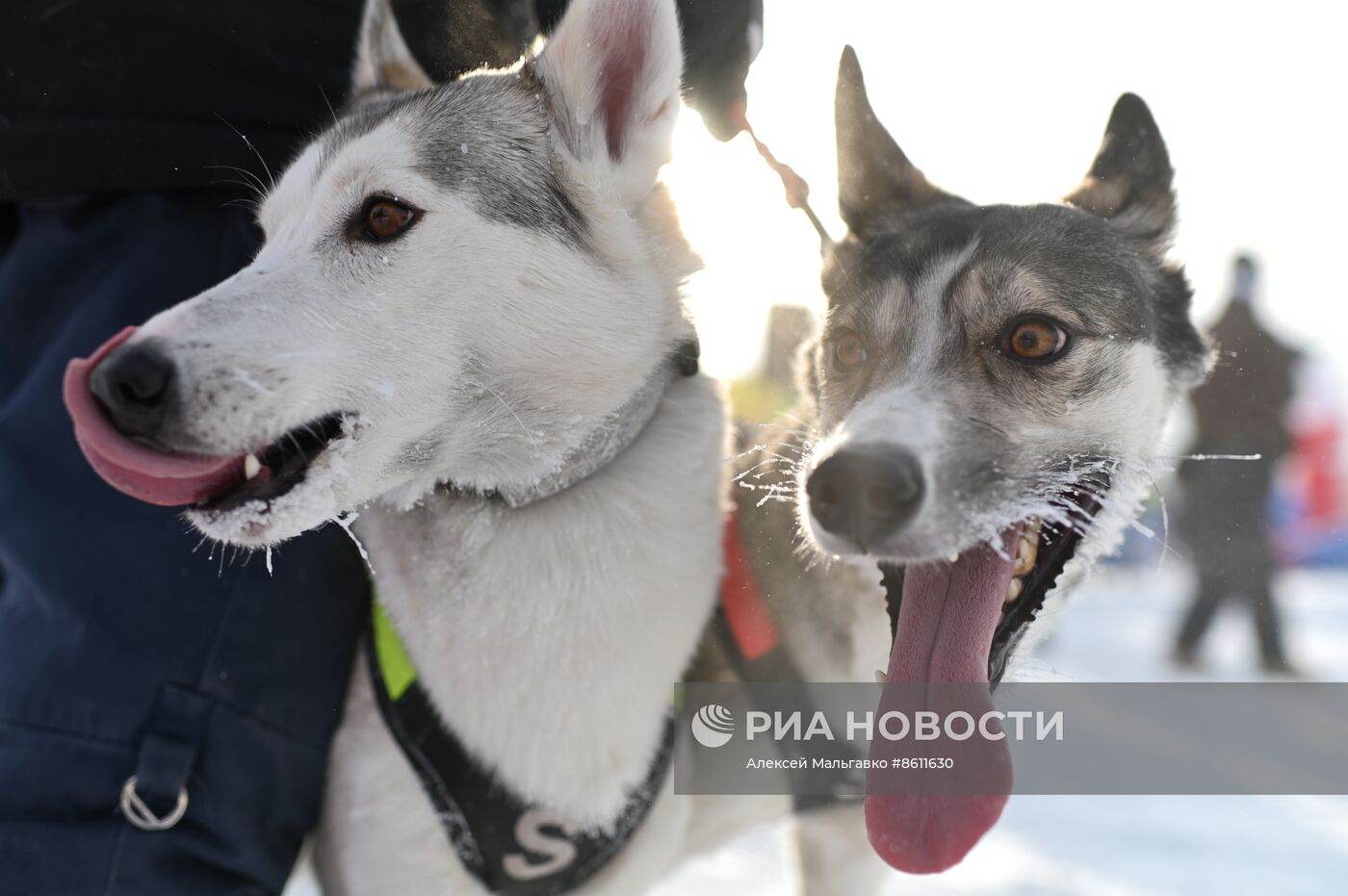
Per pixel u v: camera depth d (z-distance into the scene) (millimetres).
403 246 1709
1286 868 3088
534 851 1812
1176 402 2203
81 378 1505
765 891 2727
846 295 2125
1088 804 3689
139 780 1729
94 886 1699
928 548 1698
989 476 1785
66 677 1769
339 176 1754
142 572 1815
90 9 1911
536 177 1809
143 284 1941
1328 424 11656
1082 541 1964
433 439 1731
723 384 2029
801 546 1951
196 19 1940
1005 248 1990
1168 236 2248
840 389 2039
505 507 1789
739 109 2268
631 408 1841
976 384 1899
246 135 1997
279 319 1612
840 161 2363
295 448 1638
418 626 1771
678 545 1839
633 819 1851
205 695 1794
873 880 2314
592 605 1769
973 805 1699
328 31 2066
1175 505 3475
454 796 1768
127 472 1497
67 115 1923
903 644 1768
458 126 1806
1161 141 2264
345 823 1856
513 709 1764
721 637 1907
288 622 1854
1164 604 9531
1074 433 1923
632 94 1870
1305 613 9188
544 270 1765
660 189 1941
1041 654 5660
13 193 1959
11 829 1714
